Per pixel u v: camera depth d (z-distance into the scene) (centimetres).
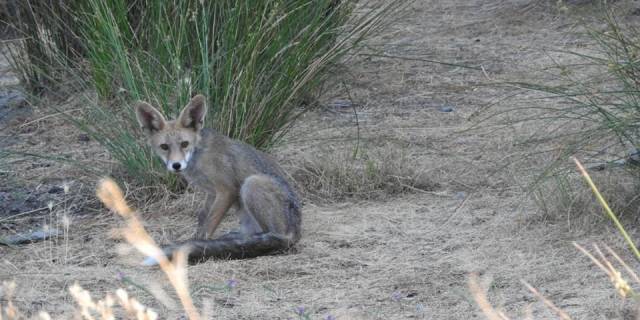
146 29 1395
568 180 1088
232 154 1027
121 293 605
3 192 1183
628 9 1955
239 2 1240
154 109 1022
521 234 999
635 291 827
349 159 1257
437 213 1091
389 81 1652
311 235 1032
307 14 1302
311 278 903
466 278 890
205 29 1212
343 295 855
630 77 1069
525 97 1530
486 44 1900
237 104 1205
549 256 936
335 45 1364
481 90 1602
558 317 780
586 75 1577
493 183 1170
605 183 1059
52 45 1524
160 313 812
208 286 841
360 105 1537
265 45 1227
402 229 1043
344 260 950
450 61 1783
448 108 1510
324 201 1152
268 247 970
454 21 2088
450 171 1223
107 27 1302
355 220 1078
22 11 1556
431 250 975
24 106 1510
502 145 1296
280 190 1002
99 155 1291
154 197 1159
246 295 859
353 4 1455
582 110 1298
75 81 1507
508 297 834
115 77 1338
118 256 980
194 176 1033
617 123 1033
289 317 805
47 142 1366
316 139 1302
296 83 1255
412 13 2141
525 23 2027
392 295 848
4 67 1736
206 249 947
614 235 969
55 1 1541
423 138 1362
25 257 984
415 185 1183
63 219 1055
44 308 830
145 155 1182
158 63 1276
